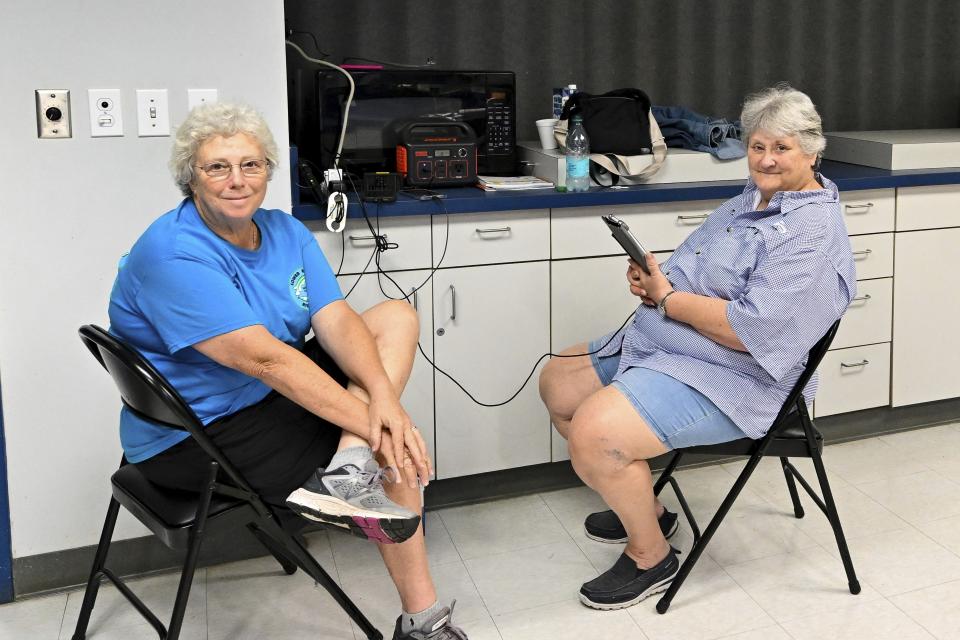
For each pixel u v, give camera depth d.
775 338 2.13
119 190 2.31
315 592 2.41
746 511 2.78
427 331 2.74
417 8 3.22
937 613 2.26
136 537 2.48
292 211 2.54
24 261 2.27
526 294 2.82
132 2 2.24
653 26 3.48
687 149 3.13
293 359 1.85
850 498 2.84
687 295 2.23
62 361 2.35
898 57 3.80
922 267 3.19
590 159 2.91
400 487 1.98
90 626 2.29
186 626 2.27
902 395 3.27
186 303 1.80
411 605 2.06
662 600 2.30
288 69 3.04
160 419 1.82
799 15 3.64
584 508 2.86
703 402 2.21
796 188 2.24
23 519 2.39
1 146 2.21
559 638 2.21
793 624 2.23
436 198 2.68
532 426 2.90
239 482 1.86
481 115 3.00
